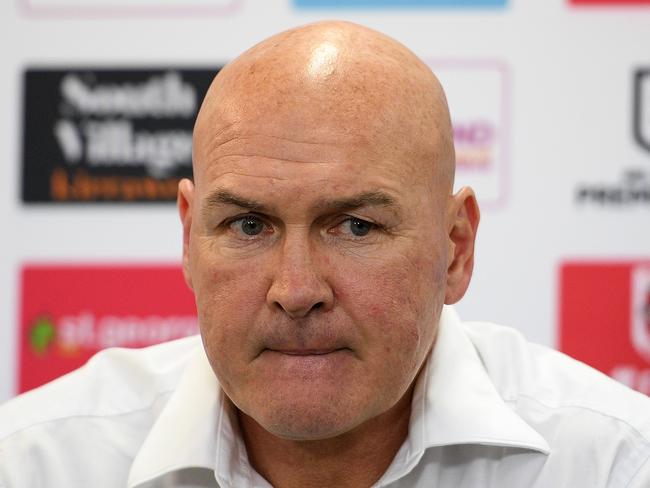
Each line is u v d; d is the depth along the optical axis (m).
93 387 5.21
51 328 7.64
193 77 7.62
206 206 4.09
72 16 7.64
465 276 4.62
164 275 7.63
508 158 7.41
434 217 4.18
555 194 7.39
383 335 4.00
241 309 4.00
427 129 4.16
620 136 7.36
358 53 4.12
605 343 7.38
